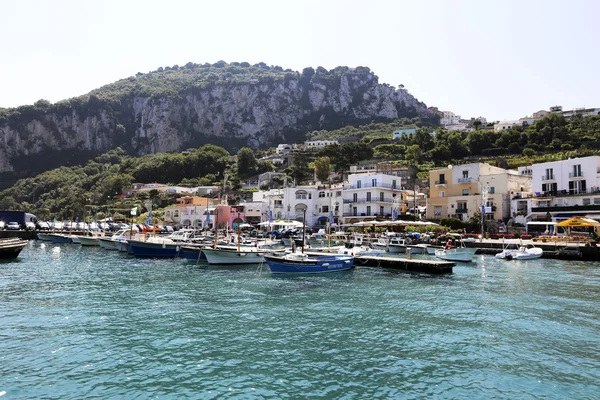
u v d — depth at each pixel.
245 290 30.06
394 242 59.94
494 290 30.39
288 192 98.62
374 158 155.12
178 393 12.94
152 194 142.25
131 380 13.86
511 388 13.49
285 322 21.12
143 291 29.38
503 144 137.88
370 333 19.31
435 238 62.34
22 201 177.88
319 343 17.84
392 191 89.06
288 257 39.25
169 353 16.42
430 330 19.84
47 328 19.72
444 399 12.70
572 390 13.37
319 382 13.85
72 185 177.75
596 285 32.22
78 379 13.90
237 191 141.25
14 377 14.01
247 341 18.00
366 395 12.91
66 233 82.44
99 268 42.28
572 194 67.94
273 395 12.87
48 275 37.22
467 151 143.12
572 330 19.86
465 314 22.97
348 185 93.81
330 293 29.19
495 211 76.44
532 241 57.72
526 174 89.44
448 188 84.06
